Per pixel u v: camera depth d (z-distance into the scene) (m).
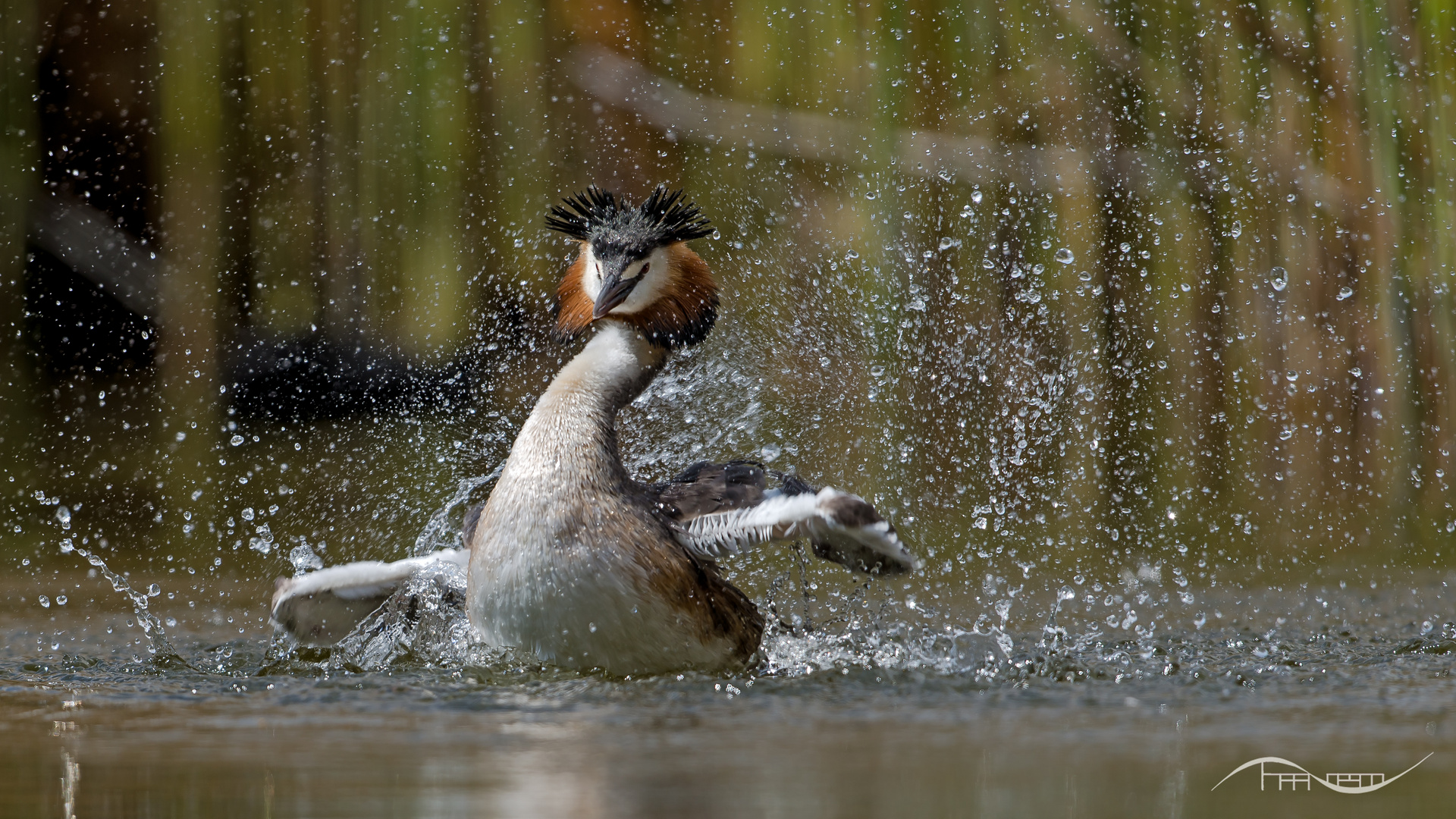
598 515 22.20
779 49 47.22
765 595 31.94
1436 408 41.66
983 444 42.69
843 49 46.34
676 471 37.25
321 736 17.53
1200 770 15.67
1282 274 41.12
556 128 48.09
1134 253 44.25
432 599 25.11
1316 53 42.59
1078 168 44.25
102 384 49.53
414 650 24.30
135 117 49.62
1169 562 36.75
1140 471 43.12
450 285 46.69
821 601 31.25
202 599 32.50
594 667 22.36
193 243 46.31
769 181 46.81
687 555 23.00
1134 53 44.19
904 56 45.50
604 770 15.55
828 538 23.48
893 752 16.58
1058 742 17.25
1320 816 13.80
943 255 44.47
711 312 25.78
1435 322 41.66
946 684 21.52
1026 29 44.78
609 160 48.16
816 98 46.69
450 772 15.45
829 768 15.70
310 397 46.81
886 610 30.27
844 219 45.75
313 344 47.09
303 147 46.41
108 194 49.91
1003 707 19.67
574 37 48.22
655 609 22.22
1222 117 43.59
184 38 45.75
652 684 21.41
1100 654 24.45
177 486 44.25
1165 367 43.72
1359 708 19.67
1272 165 43.06
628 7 48.28
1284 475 42.69
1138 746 17.00
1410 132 41.81
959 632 26.92
